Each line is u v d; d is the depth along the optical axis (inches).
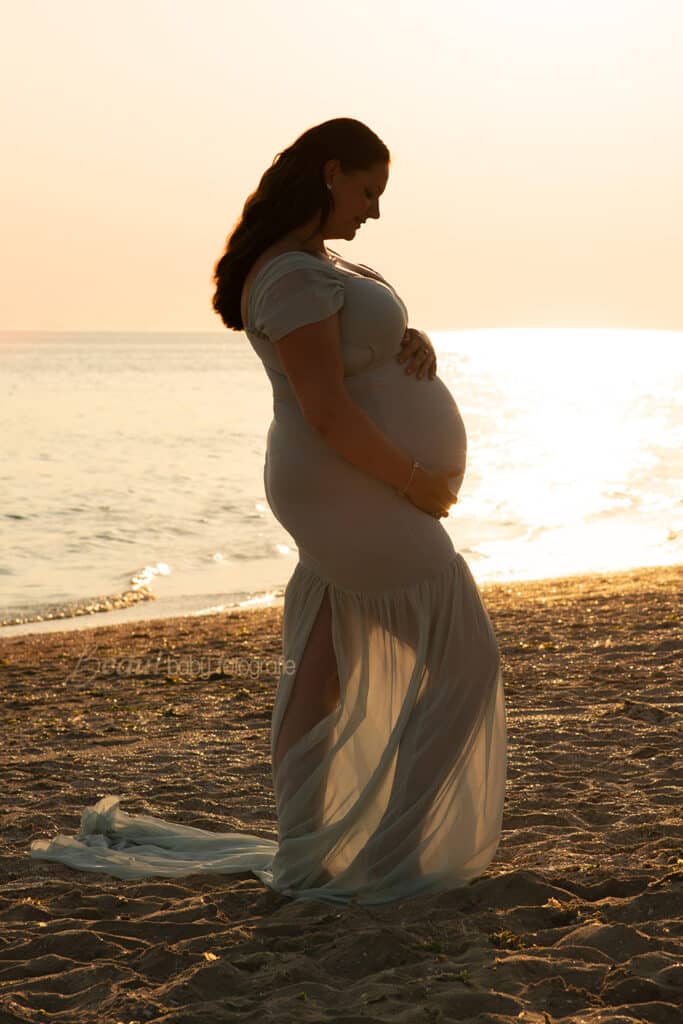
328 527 129.7
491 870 138.9
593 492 1119.6
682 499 1038.4
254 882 140.5
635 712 231.0
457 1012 98.5
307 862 132.0
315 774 132.3
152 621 550.0
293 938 118.6
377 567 129.6
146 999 103.8
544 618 410.6
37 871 152.6
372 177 128.7
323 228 130.3
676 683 263.0
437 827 129.9
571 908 122.6
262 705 293.4
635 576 581.0
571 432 2012.8
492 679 132.8
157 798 194.7
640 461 1445.6
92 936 121.1
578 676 284.4
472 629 132.3
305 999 102.5
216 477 1402.6
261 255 129.3
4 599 666.2
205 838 160.9
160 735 261.1
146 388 4303.6
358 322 126.0
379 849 129.2
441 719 129.8
